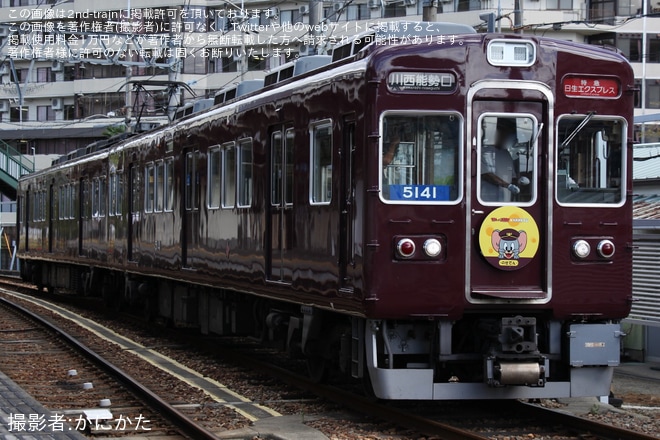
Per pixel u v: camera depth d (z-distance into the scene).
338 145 14.27
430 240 13.16
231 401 15.87
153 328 27.98
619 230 13.77
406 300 13.12
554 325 13.75
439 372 13.69
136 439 12.95
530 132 13.53
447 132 13.31
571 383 13.71
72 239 36.69
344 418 14.16
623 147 13.87
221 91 21.81
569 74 13.65
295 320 16.84
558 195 13.59
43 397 16.23
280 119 16.72
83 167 35.00
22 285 49.88
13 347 23.75
